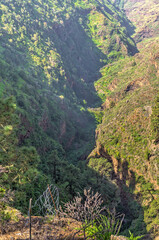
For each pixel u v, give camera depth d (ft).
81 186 152.87
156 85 288.92
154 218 157.99
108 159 240.12
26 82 336.70
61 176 155.94
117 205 173.06
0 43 409.90
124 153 219.00
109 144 239.09
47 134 318.04
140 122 227.20
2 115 36.86
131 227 158.61
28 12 594.65
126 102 283.59
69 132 388.16
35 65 464.65
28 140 223.51
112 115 293.02
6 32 471.62
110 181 185.57
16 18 537.65
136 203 182.80
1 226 19.80
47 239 18.95
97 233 18.63
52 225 20.94
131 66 569.23
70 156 324.80
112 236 19.12
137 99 266.98
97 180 180.45
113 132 248.93
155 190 178.19
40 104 334.85
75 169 153.38
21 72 347.15
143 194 182.50
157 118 206.39
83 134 414.41
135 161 205.77
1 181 30.86
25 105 260.83
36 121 273.54
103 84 620.49
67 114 417.28
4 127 35.60
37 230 20.06
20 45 483.92
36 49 527.40
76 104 497.05
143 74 393.50
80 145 382.01
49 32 633.61
